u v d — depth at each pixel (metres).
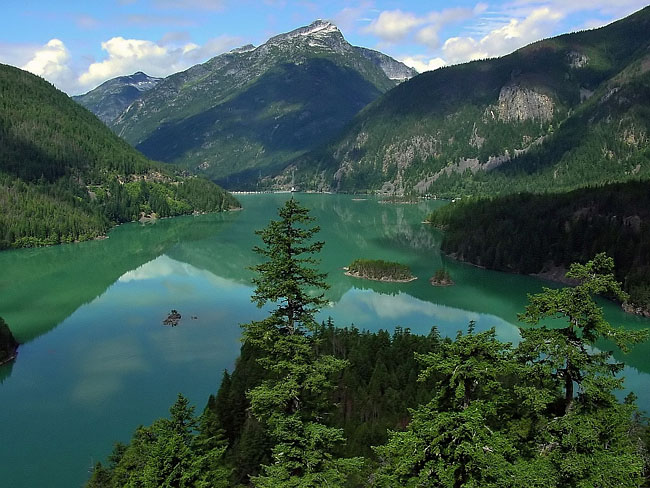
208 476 29.52
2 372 84.00
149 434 39.94
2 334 92.38
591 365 22.95
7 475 56.75
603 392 22.67
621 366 23.28
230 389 64.56
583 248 154.62
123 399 74.25
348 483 38.00
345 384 67.88
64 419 68.69
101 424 67.44
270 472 25.03
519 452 22.70
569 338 23.34
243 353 78.12
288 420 25.28
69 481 55.66
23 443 63.00
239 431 59.38
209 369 84.75
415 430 22.58
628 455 21.86
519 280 153.00
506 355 23.59
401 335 86.94
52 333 103.31
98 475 48.25
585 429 21.56
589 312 22.89
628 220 156.25
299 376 26.50
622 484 21.11
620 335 22.55
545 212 179.75
